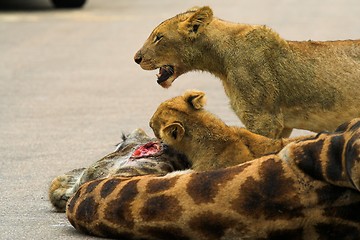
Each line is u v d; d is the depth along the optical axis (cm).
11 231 1143
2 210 1256
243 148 1181
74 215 1059
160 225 986
